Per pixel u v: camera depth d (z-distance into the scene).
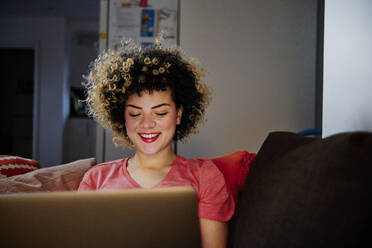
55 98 6.04
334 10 1.08
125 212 0.56
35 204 0.55
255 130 2.78
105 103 1.13
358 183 0.58
